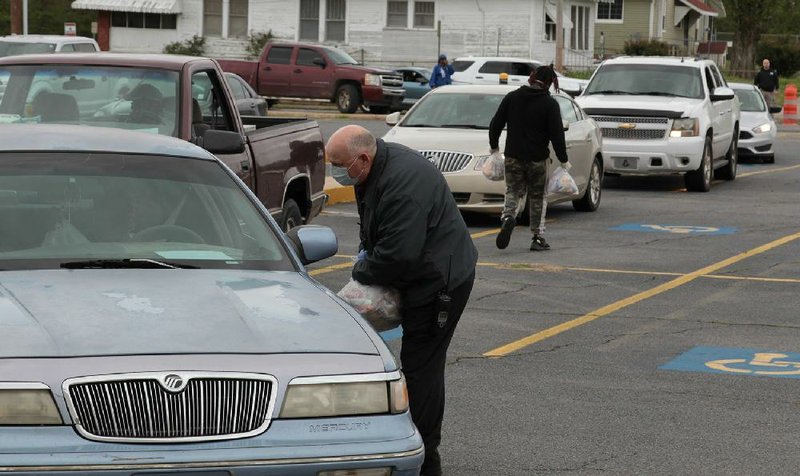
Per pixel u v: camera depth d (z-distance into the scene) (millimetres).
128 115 15289
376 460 7125
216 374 6977
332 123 54500
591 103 33438
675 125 32719
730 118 36469
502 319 15969
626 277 19500
